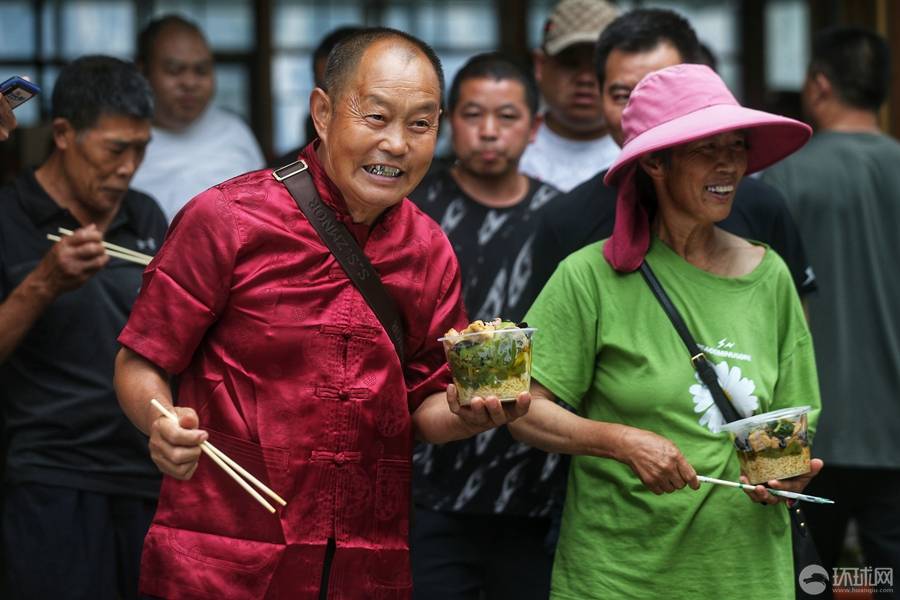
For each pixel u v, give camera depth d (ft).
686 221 15.89
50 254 18.76
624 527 15.65
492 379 13.61
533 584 20.38
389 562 14.40
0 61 39.29
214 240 13.87
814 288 19.54
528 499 20.22
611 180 16.16
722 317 15.71
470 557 20.44
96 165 19.97
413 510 15.34
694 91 15.69
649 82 15.99
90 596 19.97
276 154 41.14
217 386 13.97
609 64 19.01
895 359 23.17
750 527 15.42
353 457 14.05
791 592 15.58
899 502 23.22
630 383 15.71
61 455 19.97
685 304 15.78
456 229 21.83
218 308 13.98
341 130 13.66
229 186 14.11
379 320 14.21
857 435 22.95
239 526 13.84
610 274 16.05
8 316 18.74
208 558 13.83
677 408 15.51
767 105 36.37
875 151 23.54
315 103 14.21
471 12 41.50
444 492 20.30
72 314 19.99
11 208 20.31
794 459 14.89
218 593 13.74
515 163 22.08
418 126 13.73
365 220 14.20
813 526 23.56
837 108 24.25
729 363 15.55
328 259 14.07
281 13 41.11
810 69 24.67
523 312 21.50
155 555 13.99
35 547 19.80
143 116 20.24
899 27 34.76
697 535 15.40
